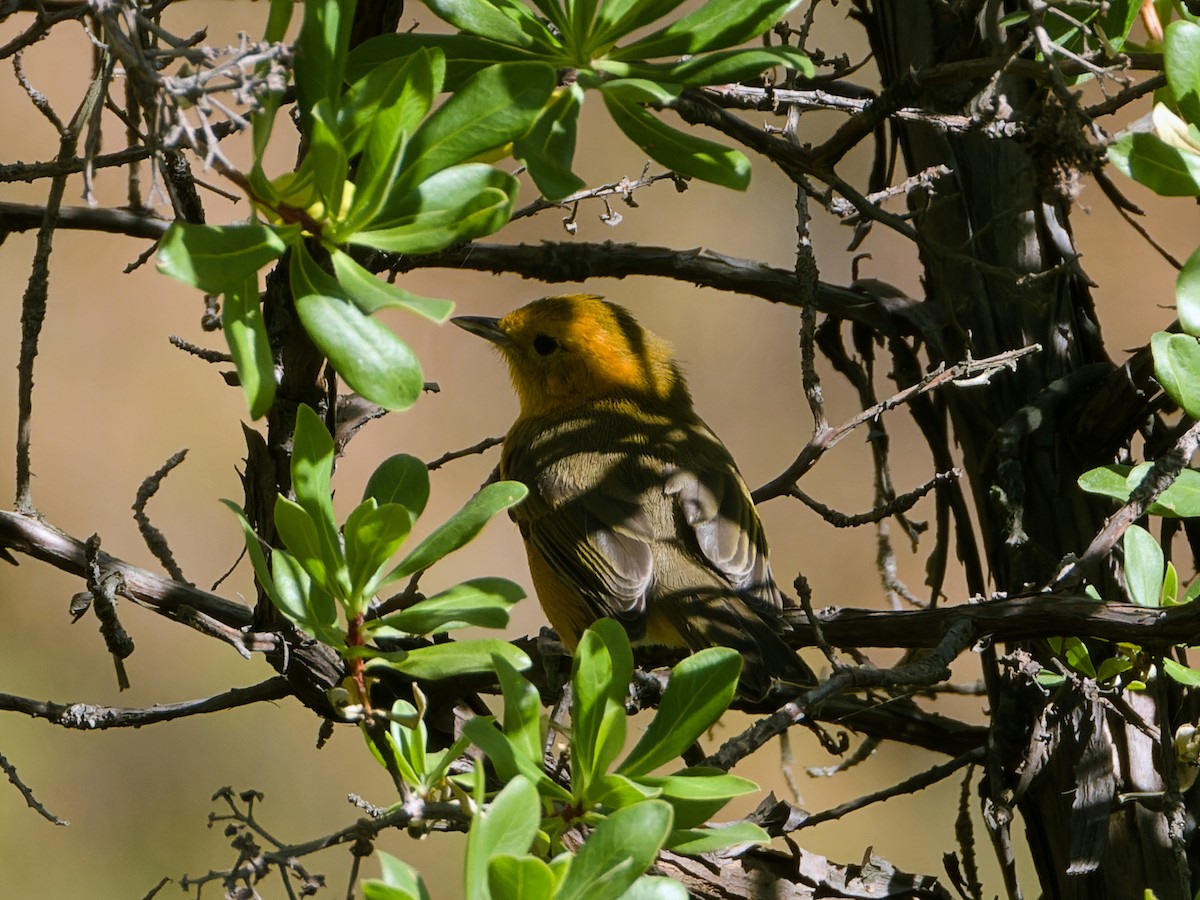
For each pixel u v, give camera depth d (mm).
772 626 9172
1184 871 5574
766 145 6199
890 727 8102
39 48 17703
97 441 17938
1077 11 5766
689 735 4660
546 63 4547
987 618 6324
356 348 3863
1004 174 7758
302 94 4020
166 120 3742
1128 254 18750
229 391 18688
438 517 18391
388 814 4703
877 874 7371
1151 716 7125
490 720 4992
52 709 6742
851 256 18234
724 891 7086
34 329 5410
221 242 3701
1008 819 6863
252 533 4766
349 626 4723
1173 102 5352
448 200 4023
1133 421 7348
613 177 18125
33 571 17000
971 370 7141
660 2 4637
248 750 16453
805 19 7133
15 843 15461
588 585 9781
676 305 19094
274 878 15016
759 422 18562
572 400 11227
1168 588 6250
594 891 3947
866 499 18156
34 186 16844
